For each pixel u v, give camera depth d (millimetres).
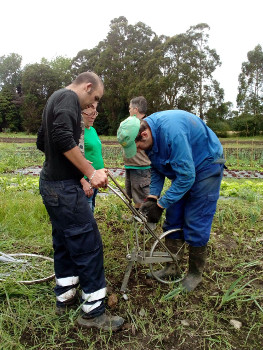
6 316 2451
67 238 2246
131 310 2617
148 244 3875
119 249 3756
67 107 2084
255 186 7336
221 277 3148
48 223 4508
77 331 2375
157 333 2361
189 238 2818
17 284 2816
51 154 2188
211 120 39562
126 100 42750
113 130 44875
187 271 3225
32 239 3947
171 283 2938
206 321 2502
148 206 2867
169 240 3064
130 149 2566
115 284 3014
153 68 39312
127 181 4793
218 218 4793
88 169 2188
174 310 2639
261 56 42562
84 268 2281
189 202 2785
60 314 2539
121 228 4406
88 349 2191
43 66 54250
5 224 4242
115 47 46562
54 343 2236
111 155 15836
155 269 3297
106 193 6422
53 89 54531
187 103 38062
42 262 3305
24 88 55188
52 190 2221
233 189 6570
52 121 2135
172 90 38500
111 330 2350
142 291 2906
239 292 2855
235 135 41438
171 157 2537
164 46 40062
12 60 68938
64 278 2533
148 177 4438
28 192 6246
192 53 37844
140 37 46219
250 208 5004
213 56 39438
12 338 2256
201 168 2689
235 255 3650
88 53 50562
